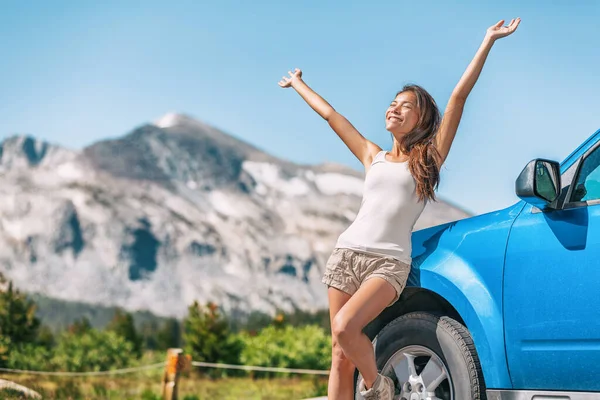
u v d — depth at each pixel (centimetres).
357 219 421
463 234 429
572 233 385
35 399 988
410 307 465
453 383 417
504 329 400
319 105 464
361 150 449
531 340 391
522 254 398
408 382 438
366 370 403
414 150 415
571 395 378
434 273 429
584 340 374
